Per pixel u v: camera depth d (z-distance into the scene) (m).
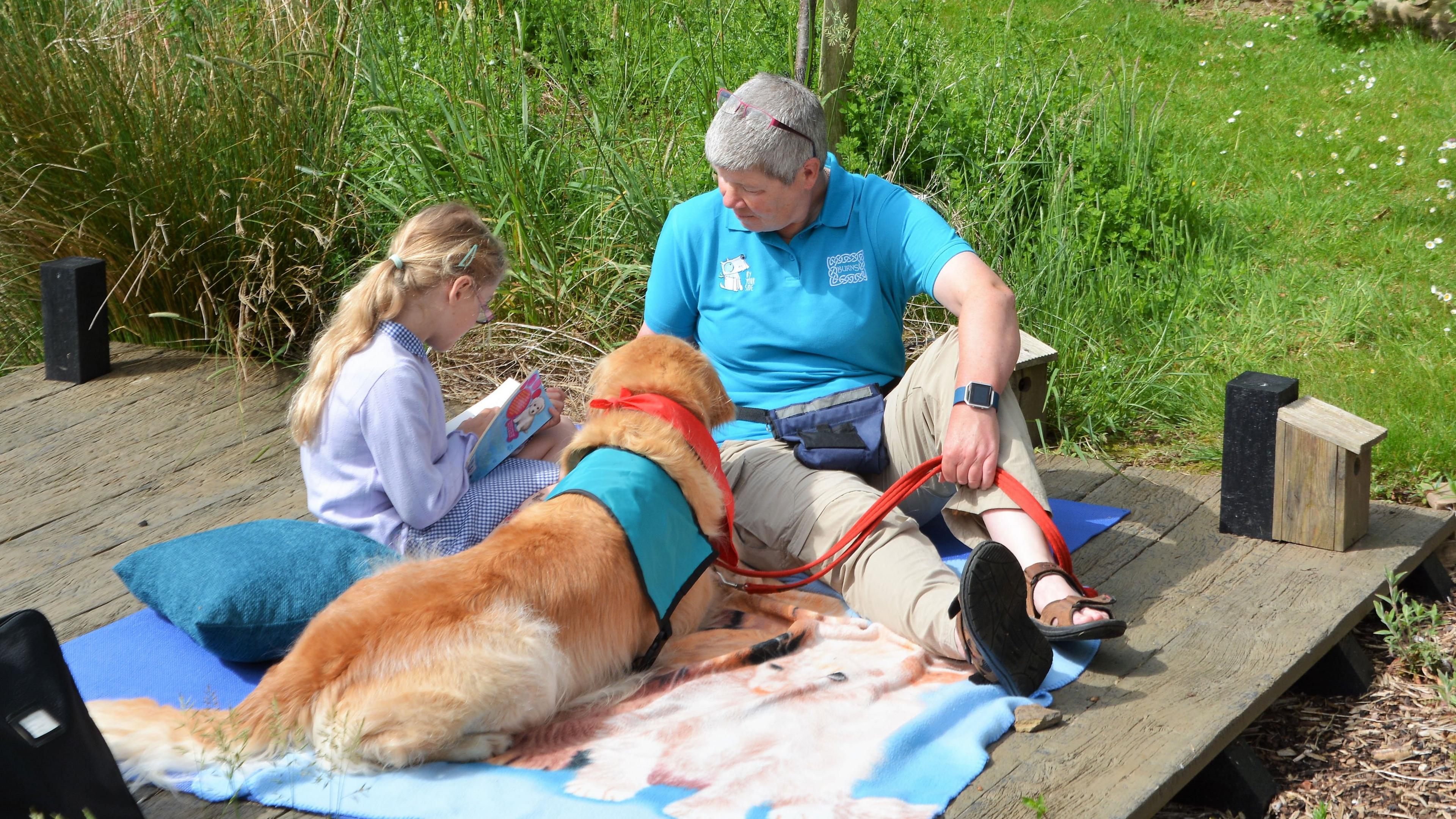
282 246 5.08
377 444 2.76
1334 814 2.54
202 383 4.85
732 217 3.28
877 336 3.26
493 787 2.22
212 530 3.23
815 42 5.99
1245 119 8.17
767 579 3.17
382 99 5.45
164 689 2.67
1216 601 3.04
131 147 4.86
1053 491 3.85
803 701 2.49
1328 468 3.25
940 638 2.66
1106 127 6.30
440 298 2.86
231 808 2.23
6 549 3.50
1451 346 4.94
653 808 2.15
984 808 2.19
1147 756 2.36
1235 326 5.30
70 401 4.68
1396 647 3.05
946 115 5.91
